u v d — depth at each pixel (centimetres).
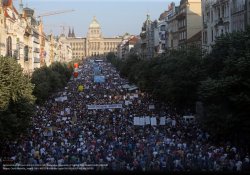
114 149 5750
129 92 15538
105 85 19562
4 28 13962
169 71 10175
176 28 18288
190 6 16100
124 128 7669
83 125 8119
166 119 8306
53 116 9394
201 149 5541
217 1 11100
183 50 10694
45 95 12069
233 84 5719
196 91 8744
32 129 7525
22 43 17262
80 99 13362
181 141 6275
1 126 5888
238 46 6450
